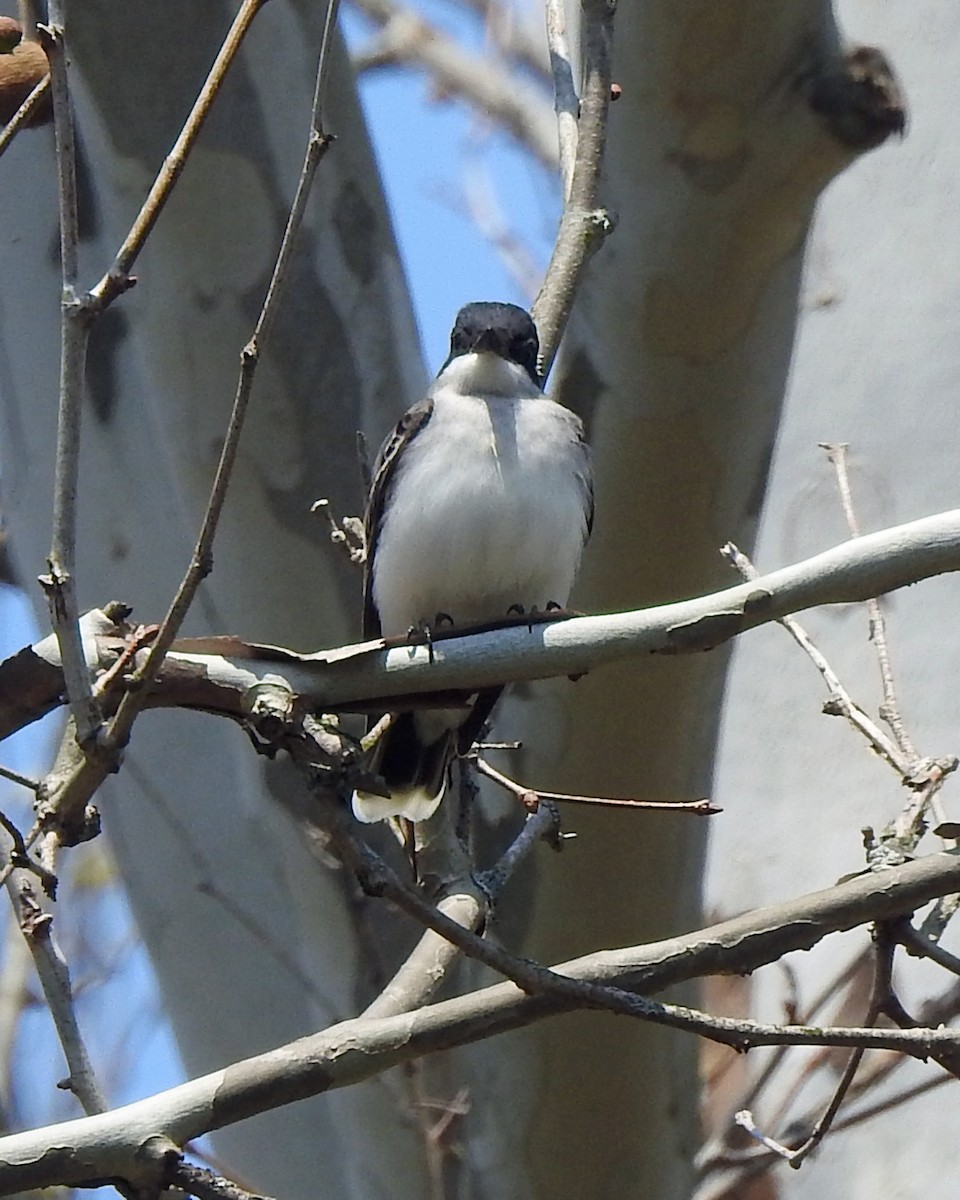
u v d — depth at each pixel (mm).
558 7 10398
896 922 7809
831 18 9578
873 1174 11094
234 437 6234
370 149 11133
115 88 10445
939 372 12367
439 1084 10273
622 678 9805
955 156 12844
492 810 10500
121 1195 6711
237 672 7102
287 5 10773
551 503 9602
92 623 7352
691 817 10250
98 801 11242
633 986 7504
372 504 10047
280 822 10664
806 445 12461
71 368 6176
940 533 6949
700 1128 10461
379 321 10969
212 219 10516
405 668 7145
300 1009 10828
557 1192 10234
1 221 11438
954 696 11773
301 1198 10734
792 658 12250
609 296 10016
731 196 9734
